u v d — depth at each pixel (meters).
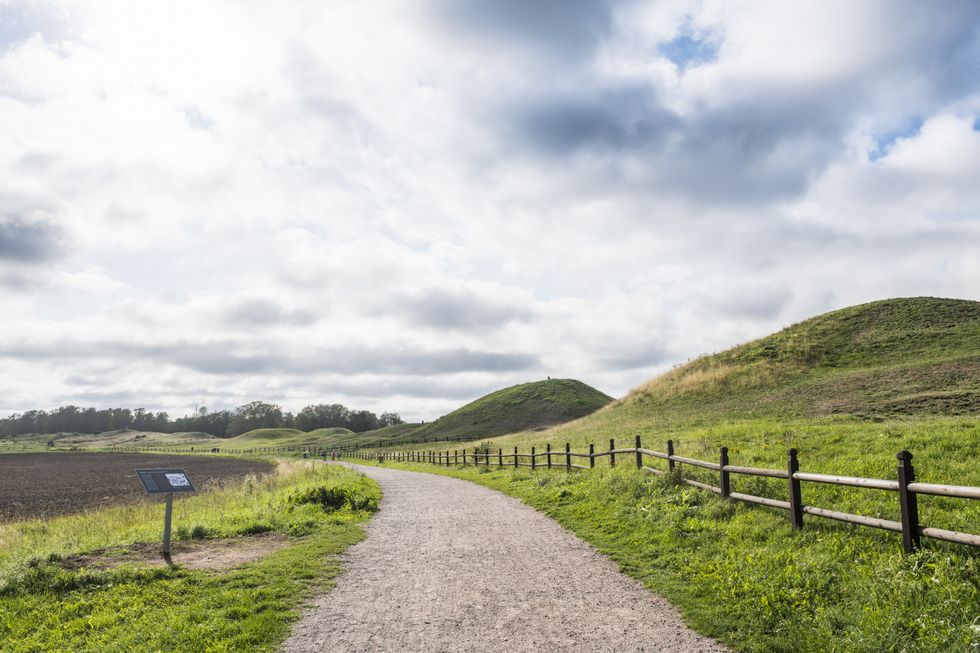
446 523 13.14
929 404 24.72
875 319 45.06
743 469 10.15
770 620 5.98
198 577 8.22
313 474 28.86
